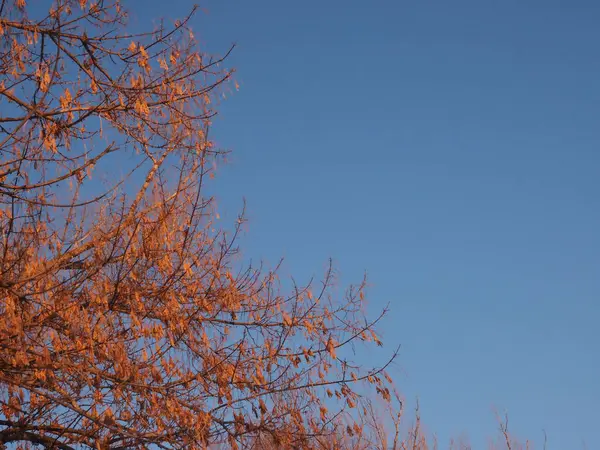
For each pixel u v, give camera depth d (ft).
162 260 25.84
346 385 27.66
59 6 25.20
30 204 24.26
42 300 24.18
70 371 24.27
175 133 26.94
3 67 24.77
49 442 26.81
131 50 26.37
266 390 26.99
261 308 28.58
